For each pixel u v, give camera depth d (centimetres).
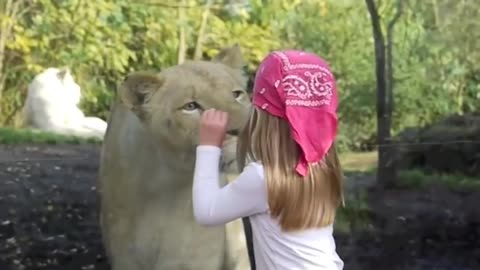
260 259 297
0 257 525
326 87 290
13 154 570
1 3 654
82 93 652
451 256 566
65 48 662
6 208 539
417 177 637
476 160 655
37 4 660
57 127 624
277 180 286
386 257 564
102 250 529
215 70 324
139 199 352
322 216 290
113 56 661
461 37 716
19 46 654
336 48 689
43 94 635
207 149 297
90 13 662
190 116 315
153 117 322
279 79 289
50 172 555
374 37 691
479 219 584
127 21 664
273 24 679
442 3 715
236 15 674
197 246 351
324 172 291
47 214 541
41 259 529
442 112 699
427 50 709
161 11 666
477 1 714
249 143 295
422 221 591
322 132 288
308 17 687
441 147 657
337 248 571
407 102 694
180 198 347
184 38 667
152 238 352
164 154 331
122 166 354
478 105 707
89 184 550
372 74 689
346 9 694
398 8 706
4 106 644
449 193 622
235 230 369
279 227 289
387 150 657
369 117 679
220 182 323
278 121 289
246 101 324
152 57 665
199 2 670
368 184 624
